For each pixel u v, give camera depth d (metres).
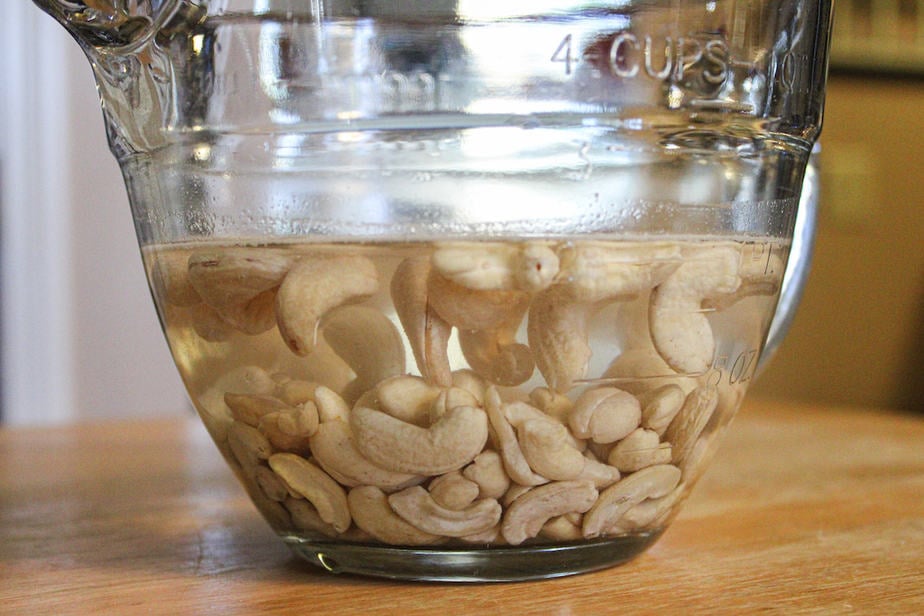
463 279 0.35
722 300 0.38
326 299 0.36
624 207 0.36
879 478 0.56
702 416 0.39
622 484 0.38
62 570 0.42
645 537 0.41
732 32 0.37
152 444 0.66
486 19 0.37
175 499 0.52
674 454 0.39
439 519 0.37
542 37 0.37
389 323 0.36
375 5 0.37
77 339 1.27
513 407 0.36
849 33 1.29
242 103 0.37
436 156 0.36
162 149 0.39
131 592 0.39
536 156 0.36
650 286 0.37
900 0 1.31
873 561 0.42
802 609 0.37
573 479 0.37
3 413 1.29
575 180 0.36
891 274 1.34
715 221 0.37
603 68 0.37
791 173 0.40
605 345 0.37
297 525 0.39
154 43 0.38
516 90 0.37
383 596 0.38
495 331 0.36
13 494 0.53
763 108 0.38
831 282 1.33
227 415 0.39
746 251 0.38
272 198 0.37
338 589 0.39
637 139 0.37
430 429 0.36
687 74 0.37
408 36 0.37
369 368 0.36
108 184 1.27
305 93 0.38
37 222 1.25
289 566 0.42
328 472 0.37
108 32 0.39
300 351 0.36
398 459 0.36
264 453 0.38
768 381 1.35
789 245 0.41
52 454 0.63
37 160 1.25
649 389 0.37
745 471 0.58
